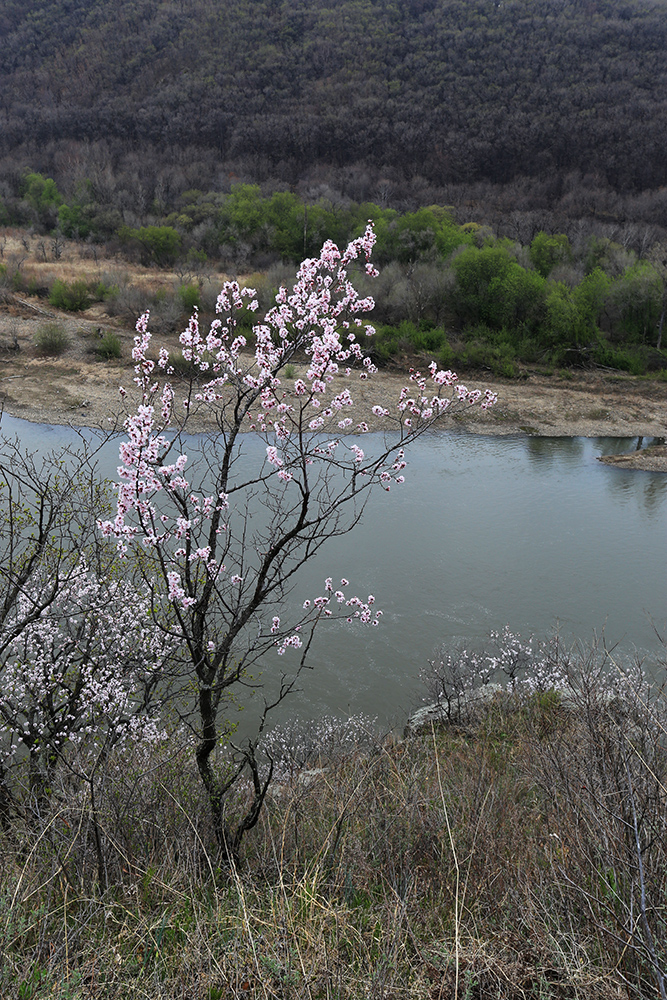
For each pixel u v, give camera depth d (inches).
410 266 2118.6
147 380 234.7
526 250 2202.3
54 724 285.9
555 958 132.9
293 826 206.1
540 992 127.6
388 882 170.9
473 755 316.5
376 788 223.0
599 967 129.6
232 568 412.8
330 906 150.9
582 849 157.8
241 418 223.0
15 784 259.0
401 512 982.4
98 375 1407.5
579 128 4188.0
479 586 784.9
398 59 5305.1
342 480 873.5
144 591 298.8
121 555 282.8
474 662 598.5
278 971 133.2
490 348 1724.9
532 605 753.6
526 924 143.6
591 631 703.7
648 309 1863.9
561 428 1448.1
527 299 1827.0
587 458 1294.3
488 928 150.5
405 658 636.1
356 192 3420.3
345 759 299.6
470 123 4360.2
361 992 130.7
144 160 3833.7
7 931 136.3
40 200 2930.6
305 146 4160.9
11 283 1871.3
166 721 305.6
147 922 150.8
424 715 514.0
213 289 1758.1
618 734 186.1
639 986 125.3
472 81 4820.4
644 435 1448.1
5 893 153.3
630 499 1105.4
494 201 3604.8
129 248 2388.0
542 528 967.0
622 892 143.6
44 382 1353.3
